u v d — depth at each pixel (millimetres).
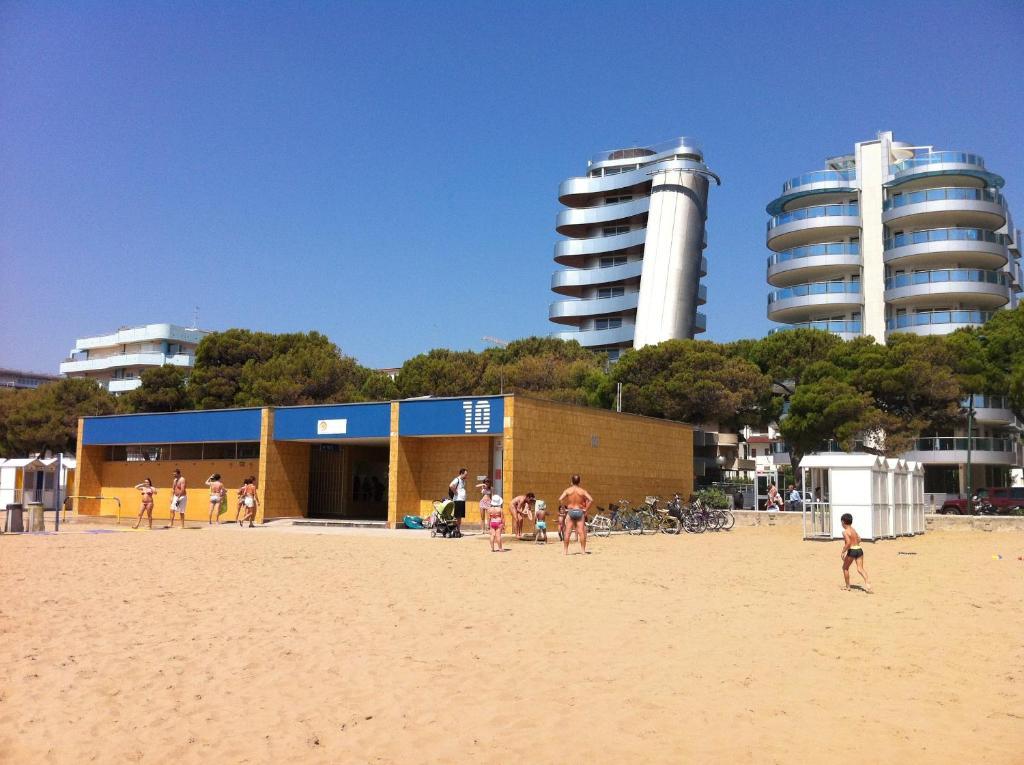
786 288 77500
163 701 8188
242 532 29766
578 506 22359
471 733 7270
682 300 78062
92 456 42031
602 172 93062
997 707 7926
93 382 69500
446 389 58469
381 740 7129
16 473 40906
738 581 16828
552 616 12453
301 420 35344
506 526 29844
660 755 6680
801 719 7574
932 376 46938
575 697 8258
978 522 36594
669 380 53812
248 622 11914
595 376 59656
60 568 17750
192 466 39125
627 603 13727
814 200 78250
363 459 38344
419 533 29531
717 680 8875
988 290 68438
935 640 10859
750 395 52719
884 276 73000
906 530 32375
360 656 9914
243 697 8328
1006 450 60562
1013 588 15969
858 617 12562
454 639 10820
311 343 63562
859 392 48781
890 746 6855
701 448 71438
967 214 70375
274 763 6645
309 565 18641
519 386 59094
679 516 34375
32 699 8195
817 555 23000
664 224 80312
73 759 6715
